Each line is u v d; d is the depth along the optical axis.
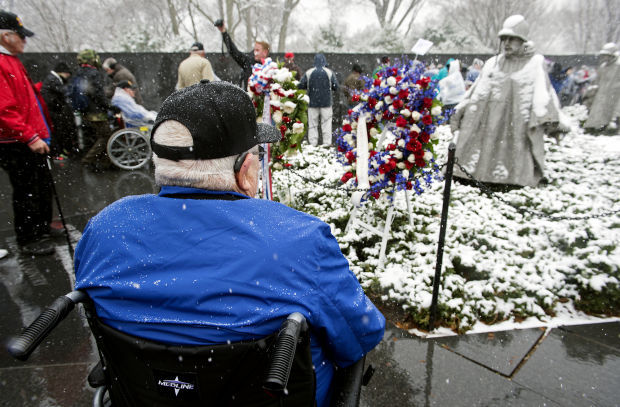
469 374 2.34
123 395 0.84
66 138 7.05
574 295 3.08
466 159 4.85
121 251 0.81
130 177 5.99
